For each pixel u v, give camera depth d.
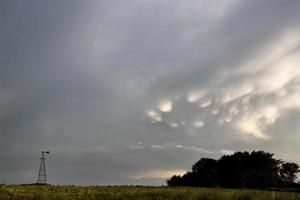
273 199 32.88
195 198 30.86
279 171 135.62
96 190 41.09
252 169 123.44
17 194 31.58
